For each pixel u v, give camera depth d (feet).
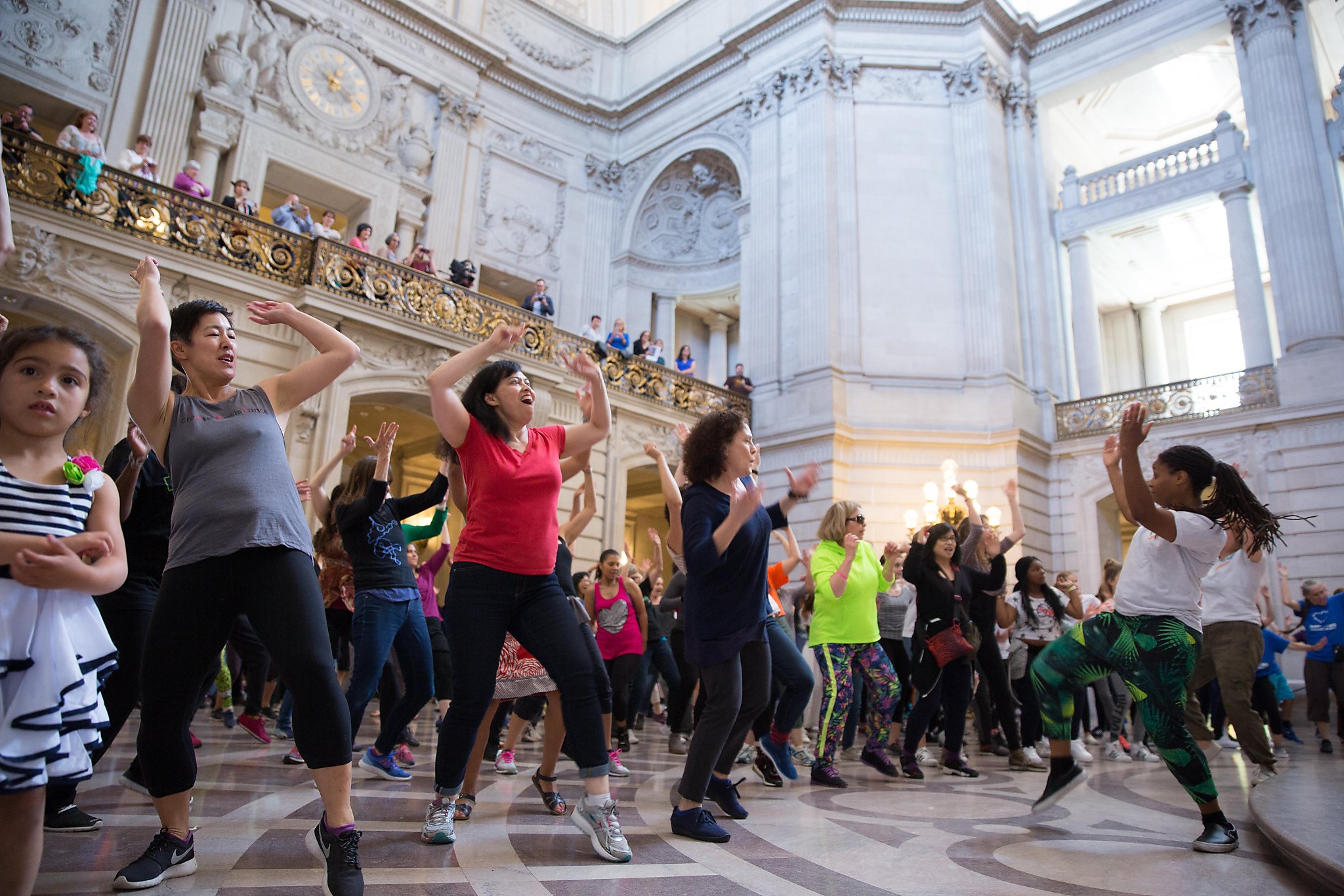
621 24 62.34
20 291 23.95
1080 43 48.26
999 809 11.31
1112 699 20.45
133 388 6.55
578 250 55.88
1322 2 43.78
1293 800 9.62
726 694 8.98
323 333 7.55
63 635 5.04
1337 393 36.22
